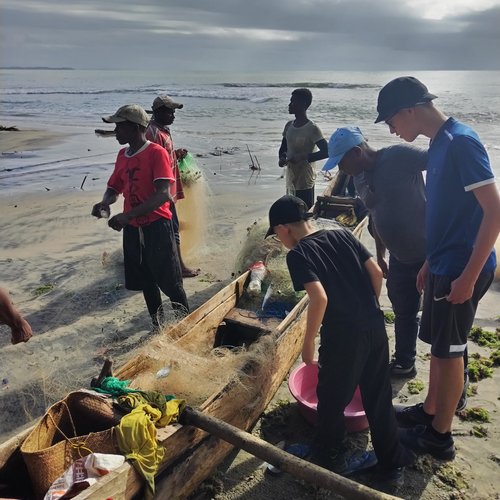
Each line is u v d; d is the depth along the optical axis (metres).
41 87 63.22
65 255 7.62
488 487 3.33
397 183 3.82
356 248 3.21
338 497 3.29
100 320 5.69
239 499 3.29
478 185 2.83
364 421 3.84
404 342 4.47
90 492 2.30
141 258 4.92
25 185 12.25
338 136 3.89
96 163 15.11
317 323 2.90
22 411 4.15
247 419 3.67
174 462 2.90
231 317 4.65
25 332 3.31
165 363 3.65
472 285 2.95
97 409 2.88
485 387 4.36
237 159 15.07
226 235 8.32
